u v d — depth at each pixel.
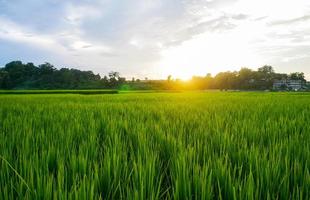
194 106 12.63
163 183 3.09
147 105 13.58
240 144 4.22
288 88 153.62
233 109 10.66
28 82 144.50
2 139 4.50
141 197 2.23
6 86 141.38
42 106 13.23
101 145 4.74
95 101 19.72
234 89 154.38
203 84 158.50
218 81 156.75
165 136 4.64
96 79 141.12
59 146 4.23
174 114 8.77
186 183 2.50
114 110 10.80
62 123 6.82
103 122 6.67
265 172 2.80
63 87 134.38
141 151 3.83
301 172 2.86
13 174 3.04
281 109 10.60
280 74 160.38
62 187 2.43
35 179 2.90
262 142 4.51
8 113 9.38
